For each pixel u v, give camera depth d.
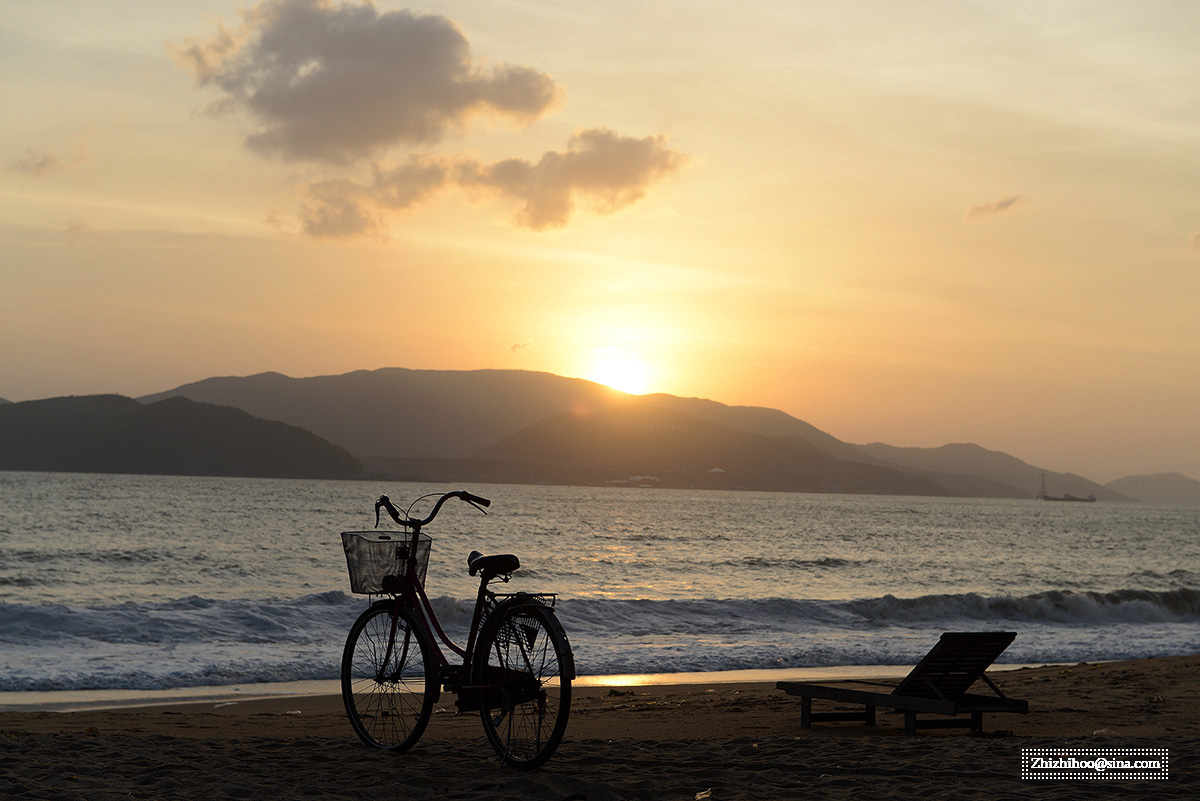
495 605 5.78
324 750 6.34
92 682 13.09
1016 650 19.36
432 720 9.34
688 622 21.81
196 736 8.05
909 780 5.62
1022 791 5.28
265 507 93.38
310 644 17.06
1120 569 51.34
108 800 4.68
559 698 5.31
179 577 32.41
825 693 8.41
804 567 45.78
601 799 4.84
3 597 25.92
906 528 99.12
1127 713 9.42
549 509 116.56
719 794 5.07
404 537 6.14
